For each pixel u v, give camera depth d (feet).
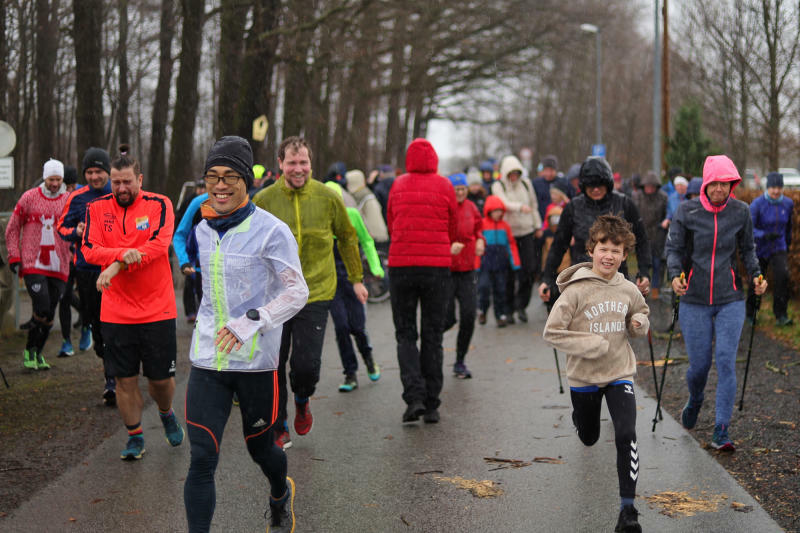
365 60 79.56
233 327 11.82
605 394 14.96
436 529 13.97
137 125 101.40
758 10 59.67
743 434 19.15
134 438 17.89
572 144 159.33
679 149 74.84
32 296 26.91
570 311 14.99
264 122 57.72
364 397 23.68
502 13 95.66
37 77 70.49
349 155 96.53
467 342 26.12
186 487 12.05
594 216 20.18
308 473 16.90
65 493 15.70
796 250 38.78
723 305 18.63
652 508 14.76
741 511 14.49
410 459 17.78
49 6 66.39
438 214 20.67
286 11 63.05
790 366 26.37
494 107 120.47
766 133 62.75
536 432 19.75
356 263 19.43
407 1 77.46
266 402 12.55
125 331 17.67
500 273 37.11
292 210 18.34
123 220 17.83
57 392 24.20
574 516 14.46
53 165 27.12
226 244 12.33
